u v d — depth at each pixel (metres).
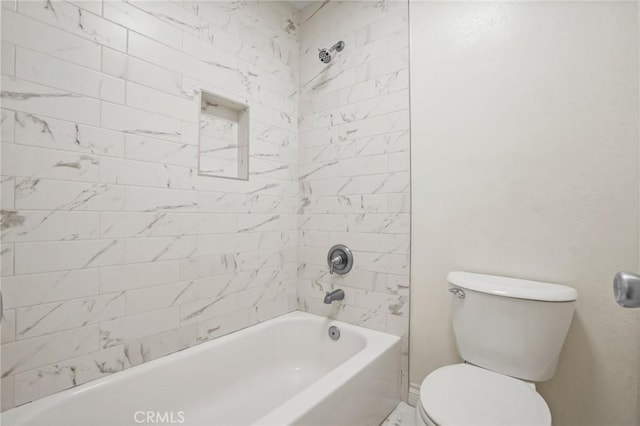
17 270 0.98
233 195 1.66
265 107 1.85
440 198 1.52
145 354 1.29
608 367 1.14
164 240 1.36
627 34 1.12
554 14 1.25
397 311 1.64
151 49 1.32
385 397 1.47
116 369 1.21
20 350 0.99
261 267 1.81
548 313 1.09
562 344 1.10
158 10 1.34
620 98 1.13
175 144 1.40
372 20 1.76
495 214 1.37
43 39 1.03
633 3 1.11
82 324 1.12
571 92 1.21
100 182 1.17
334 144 1.89
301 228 2.04
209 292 1.54
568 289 1.12
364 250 1.75
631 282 0.63
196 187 1.49
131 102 1.25
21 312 0.99
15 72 0.98
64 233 1.08
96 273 1.16
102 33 1.17
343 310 1.83
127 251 1.24
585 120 1.19
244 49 1.72
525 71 1.31
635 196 1.11
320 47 1.98
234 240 1.66
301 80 2.07
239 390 1.59
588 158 1.18
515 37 1.34
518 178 1.32
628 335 1.11
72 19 1.10
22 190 0.99
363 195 1.76
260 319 1.81
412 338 1.59
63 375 1.08
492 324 1.18
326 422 1.07
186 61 1.44
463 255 1.45
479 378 1.09
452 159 1.48
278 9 1.94
